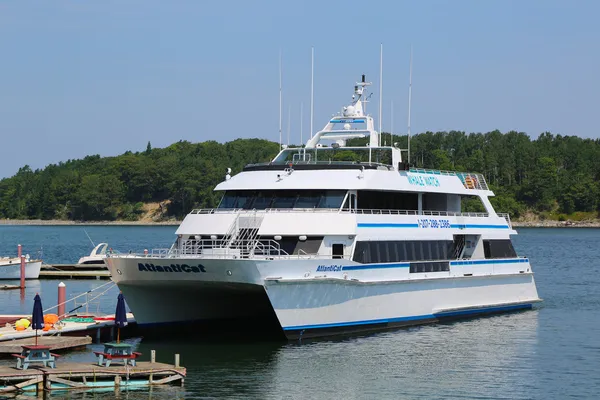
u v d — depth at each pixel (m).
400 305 42.12
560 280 75.81
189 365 35.44
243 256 36.69
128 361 33.75
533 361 37.31
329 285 38.03
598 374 35.22
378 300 40.81
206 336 41.31
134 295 39.38
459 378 34.16
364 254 39.97
